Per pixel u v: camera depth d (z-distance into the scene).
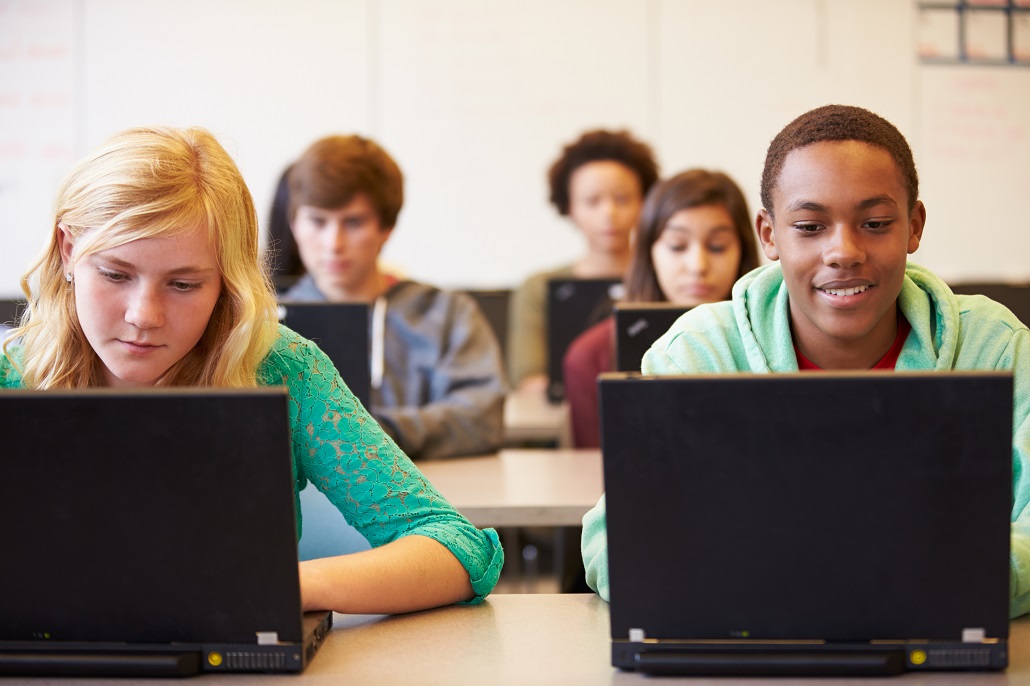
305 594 1.11
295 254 2.87
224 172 1.20
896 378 0.92
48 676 1.01
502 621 1.19
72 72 4.78
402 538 1.25
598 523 1.28
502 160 4.80
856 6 4.74
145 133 1.19
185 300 1.15
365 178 2.63
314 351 1.35
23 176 4.79
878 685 0.96
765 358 1.32
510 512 1.95
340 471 1.31
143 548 0.99
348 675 1.02
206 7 4.77
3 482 0.98
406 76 4.78
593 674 1.02
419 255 4.84
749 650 0.98
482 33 4.77
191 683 1.00
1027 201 4.81
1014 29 4.76
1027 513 1.17
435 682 1.00
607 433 0.96
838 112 1.21
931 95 4.77
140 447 0.96
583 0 4.75
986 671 0.98
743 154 4.80
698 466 0.95
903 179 1.19
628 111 4.79
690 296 2.51
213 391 0.95
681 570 0.98
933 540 0.94
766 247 1.32
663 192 2.53
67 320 1.22
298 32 4.77
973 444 0.93
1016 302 1.99
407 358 2.77
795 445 0.94
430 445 2.49
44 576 1.00
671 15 4.75
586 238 4.38
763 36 4.76
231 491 0.96
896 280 1.20
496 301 4.52
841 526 0.95
